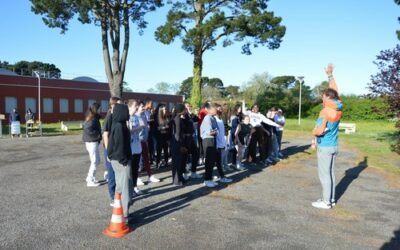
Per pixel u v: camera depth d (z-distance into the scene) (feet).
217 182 28.91
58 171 32.76
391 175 33.06
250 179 30.40
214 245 16.26
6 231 17.37
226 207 22.11
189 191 25.82
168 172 32.40
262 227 18.74
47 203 22.15
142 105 26.78
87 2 64.80
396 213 21.62
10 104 124.36
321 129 21.75
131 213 20.52
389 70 41.57
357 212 21.68
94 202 22.45
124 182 18.26
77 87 146.10
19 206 21.45
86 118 26.86
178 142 27.32
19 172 32.14
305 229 18.60
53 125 112.37
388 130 93.40
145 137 27.91
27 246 15.65
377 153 48.42
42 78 134.51
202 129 27.27
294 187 27.76
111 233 17.07
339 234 18.02
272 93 177.47
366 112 133.59
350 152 49.52
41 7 67.82
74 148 50.85
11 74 125.39
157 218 19.79
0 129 69.51
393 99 40.04
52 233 17.21
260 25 83.82
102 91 155.53
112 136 18.07
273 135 40.24
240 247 16.12
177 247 15.96
